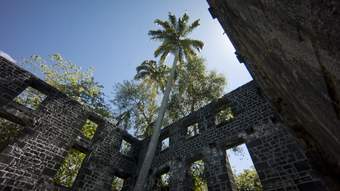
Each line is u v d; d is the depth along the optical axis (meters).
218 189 7.46
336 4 0.95
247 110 8.61
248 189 14.43
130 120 17.31
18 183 7.26
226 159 8.20
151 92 17.53
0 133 11.80
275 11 1.64
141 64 17.27
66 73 16.47
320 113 1.81
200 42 14.48
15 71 9.01
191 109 14.35
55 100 9.81
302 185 5.53
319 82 1.46
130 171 11.25
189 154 9.65
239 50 4.48
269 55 2.47
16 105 8.45
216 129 9.40
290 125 3.71
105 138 11.05
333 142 1.99
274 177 6.21
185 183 8.72
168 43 14.70
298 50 1.55
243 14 2.63
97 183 9.46
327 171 3.14
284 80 2.46
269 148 6.87
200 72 14.92
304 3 1.21
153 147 9.19
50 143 8.73
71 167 14.12
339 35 1.00
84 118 10.62
